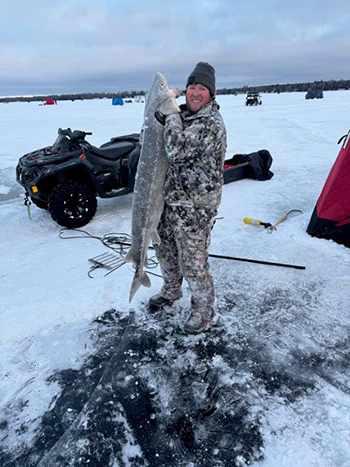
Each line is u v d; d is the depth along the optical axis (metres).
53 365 2.47
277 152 9.62
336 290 3.24
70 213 4.80
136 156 5.01
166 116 2.06
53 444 1.93
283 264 3.69
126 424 2.03
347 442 1.87
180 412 2.09
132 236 2.43
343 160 3.83
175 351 2.56
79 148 4.94
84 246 4.34
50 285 3.40
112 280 3.45
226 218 5.10
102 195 5.02
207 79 2.01
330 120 17.03
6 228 5.04
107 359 2.51
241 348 2.57
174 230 2.38
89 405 2.15
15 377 2.37
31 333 2.78
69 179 4.93
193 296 2.59
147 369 2.41
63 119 23.41
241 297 3.18
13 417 2.09
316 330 2.74
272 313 2.95
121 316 2.96
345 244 4.08
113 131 15.18
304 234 4.38
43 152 5.11
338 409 2.05
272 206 5.51
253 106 30.78
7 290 3.34
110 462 1.82
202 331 2.74
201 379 2.31
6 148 12.27
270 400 2.14
